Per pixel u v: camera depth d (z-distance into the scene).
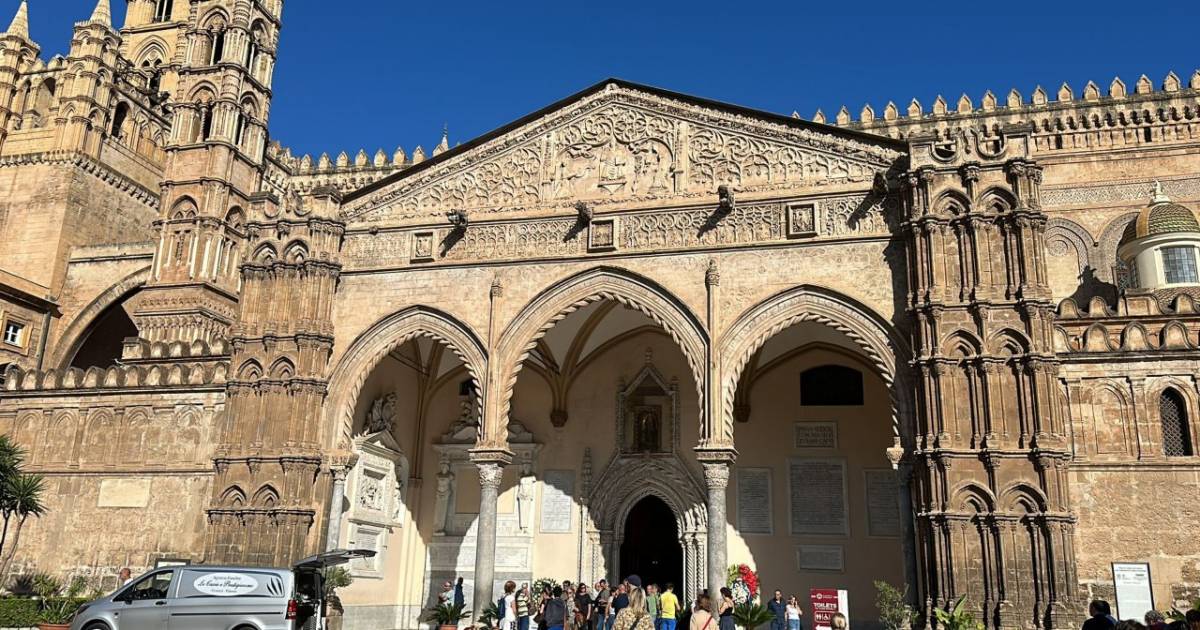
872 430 36.81
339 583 32.00
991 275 28.41
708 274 31.22
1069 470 27.62
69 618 28.31
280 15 64.88
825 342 37.44
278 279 35.03
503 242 34.16
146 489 36.19
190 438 36.34
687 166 33.31
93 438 37.81
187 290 53.75
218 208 56.28
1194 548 26.06
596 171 34.22
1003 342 27.70
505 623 28.19
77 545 36.34
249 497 32.75
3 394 39.72
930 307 28.16
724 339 30.62
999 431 26.86
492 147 35.47
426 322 34.09
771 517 36.84
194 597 22.55
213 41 61.34
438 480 40.69
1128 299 31.72
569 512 38.97
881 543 35.56
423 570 39.97
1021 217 28.42
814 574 35.88
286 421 33.38
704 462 29.50
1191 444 27.02
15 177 67.38
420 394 41.72
